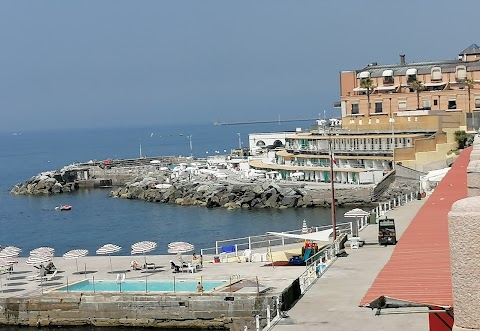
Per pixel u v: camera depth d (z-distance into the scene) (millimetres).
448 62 165375
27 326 55531
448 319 15672
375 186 129750
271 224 120312
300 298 42531
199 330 51844
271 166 158375
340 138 147000
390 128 142875
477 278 8609
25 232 129375
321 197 134375
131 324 53562
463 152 45375
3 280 61844
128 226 128375
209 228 120000
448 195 25922
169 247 61000
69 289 56594
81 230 127688
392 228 60719
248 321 44250
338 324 35750
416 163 131125
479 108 150875
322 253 57750
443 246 16312
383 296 12320
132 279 57750
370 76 168500
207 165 195500
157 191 165000
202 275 57719
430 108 155500
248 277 55906
